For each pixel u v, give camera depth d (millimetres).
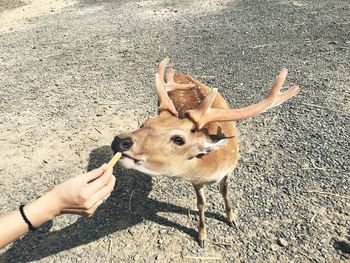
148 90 1898
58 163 1450
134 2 3488
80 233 1139
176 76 1261
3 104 1929
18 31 3041
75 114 1761
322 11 2637
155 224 1137
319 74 1837
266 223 1093
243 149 1387
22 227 628
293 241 1027
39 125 1707
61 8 3572
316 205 1129
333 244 1007
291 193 1181
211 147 811
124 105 1786
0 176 1413
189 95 1056
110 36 2691
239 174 1274
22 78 2205
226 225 1106
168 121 791
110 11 3299
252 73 1929
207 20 2760
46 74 2221
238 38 2371
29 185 1356
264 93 1730
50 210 643
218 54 2189
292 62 1984
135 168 779
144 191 1262
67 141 1569
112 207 1216
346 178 1214
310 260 973
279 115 1562
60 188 646
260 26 2514
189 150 799
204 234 1061
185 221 1137
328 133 1426
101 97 1884
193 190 1247
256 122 1531
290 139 1415
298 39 2244
